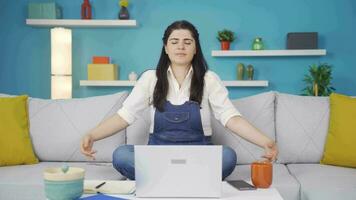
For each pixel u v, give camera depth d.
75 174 1.16
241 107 2.28
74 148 2.20
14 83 3.69
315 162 2.22
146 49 3.69
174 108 1.93
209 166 1.23
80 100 2.33
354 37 3.61
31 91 3.71
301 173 1.93
